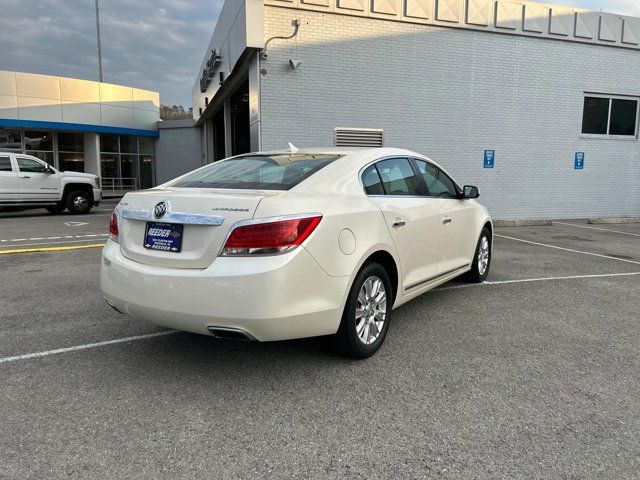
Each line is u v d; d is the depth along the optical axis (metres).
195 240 3.22
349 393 3.30
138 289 3.33
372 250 3.71
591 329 4.66
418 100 12.57
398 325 4.70
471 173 13.47
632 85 15.00
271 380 3.48
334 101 11.71
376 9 11.83
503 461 2.58
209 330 3.16
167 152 27.23
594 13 14.26
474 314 5.07
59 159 24.56
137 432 2.81
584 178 14.84
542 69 13.86
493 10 13.06
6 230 11.75
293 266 3.12
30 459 2.54
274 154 4.54
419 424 2.93
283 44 11.16
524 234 11.80
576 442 2.76
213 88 16.28
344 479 2.43
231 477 2.43
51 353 3.93
